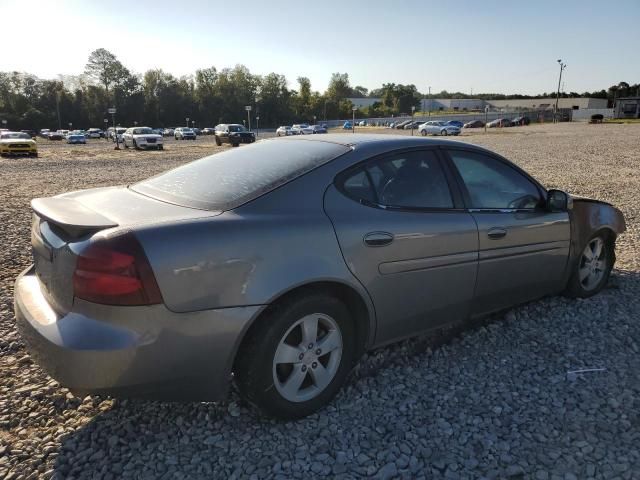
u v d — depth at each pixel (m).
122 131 49.50
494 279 3.67
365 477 2.45
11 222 8.45
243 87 125.50
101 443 2.71
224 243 2.52
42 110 111.69
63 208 2.77
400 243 3.09
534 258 3.93
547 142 33.09
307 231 2.76
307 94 137.62
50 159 26.28
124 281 2.31
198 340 2.47
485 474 2.45
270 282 2.61
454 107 162.50
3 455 2.61
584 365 3.47
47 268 2.66
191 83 129.00
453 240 3.34
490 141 35.44
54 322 2.45
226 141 40.09
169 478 2.44
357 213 2.98
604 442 2.66
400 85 147.00
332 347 2.93
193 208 2.78
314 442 2.69
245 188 2.90
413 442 2.69
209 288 2.47
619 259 5.95
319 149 3.24
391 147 3.29
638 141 32.25
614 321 4.17
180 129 61.22
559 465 2.50
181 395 2.56
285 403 2.78
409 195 3.26
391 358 3.60
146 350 2.36
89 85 116.25
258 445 2.68
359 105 165.38
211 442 2.70
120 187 3.54
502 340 3.87
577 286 4.49
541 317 4.25
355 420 2.88
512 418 2.88
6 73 112.94
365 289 2.98
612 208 4.68
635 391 3.14
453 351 3.71
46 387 3.23
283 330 2.70
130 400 3.10
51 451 2.64
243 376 2.69
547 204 3.99
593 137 38.19
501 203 3.75
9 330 4.04
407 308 3.23
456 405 3.02
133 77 117.62
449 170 3.51
